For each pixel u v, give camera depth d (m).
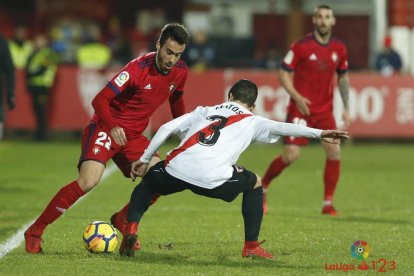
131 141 24.84
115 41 81.44
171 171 22.50
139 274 21.28
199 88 64.06
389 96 65.38
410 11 83.56
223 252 24.52
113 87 23.64
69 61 78.38
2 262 22.73
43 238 26.77
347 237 27.50
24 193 38.88
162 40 23.41
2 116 40.69
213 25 90.06
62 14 93.12
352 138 67.19
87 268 21.94
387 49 71.12
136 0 93.38
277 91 63.88
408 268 22.52
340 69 34.19
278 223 30.70
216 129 22.58
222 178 22.38
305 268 22.25
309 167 51.81
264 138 22.73
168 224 30.14
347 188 42.31
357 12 89.12
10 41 67.88
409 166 52.75
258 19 90.50
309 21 89.62
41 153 56.84
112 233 24.03
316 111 34.06
